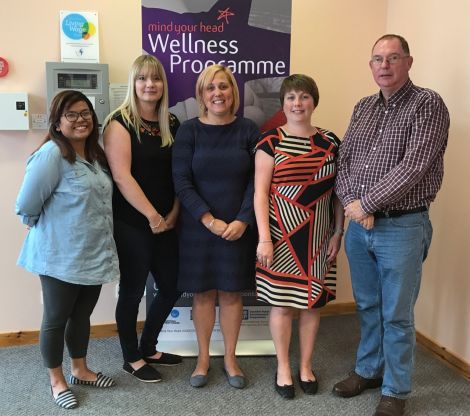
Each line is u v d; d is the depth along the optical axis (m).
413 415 2.12
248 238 2.23
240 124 2.23
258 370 2.52
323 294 2.20
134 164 2.18
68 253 1.99
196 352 2.67
